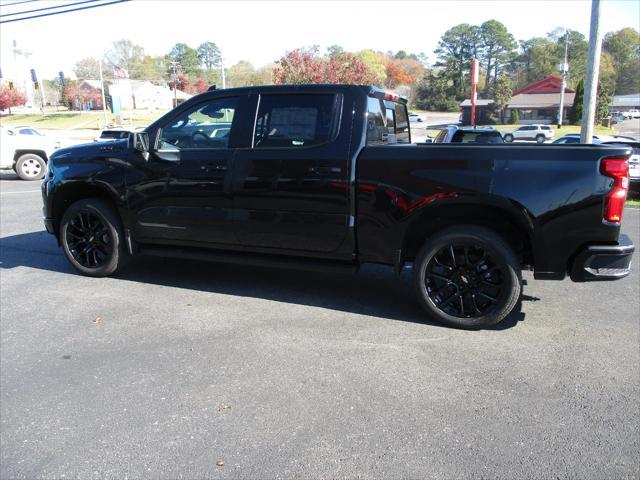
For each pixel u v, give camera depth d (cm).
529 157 396
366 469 261
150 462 268
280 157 463
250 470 261
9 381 350
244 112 481
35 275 587
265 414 309
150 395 331
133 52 11631
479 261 421
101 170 538
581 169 385
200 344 404
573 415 306
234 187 482
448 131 1364
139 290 532
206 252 520
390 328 434
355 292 526
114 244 550
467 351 390
